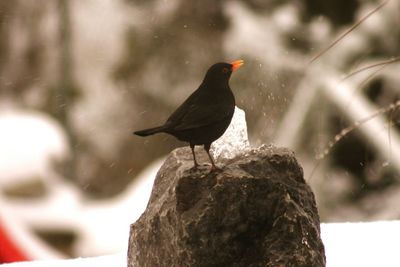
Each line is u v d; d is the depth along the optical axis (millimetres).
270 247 6508
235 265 6508
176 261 6555
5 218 12516
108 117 21234
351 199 17188
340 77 16062
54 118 21125
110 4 21047
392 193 17172
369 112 15914
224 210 6480
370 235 9430
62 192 13266
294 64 16734
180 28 19938
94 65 21250
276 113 16094
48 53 21547
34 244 12516
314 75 16078
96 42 21172
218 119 6398
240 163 6730
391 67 16297
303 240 6531
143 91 20828
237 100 16609
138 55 20812
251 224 6527
